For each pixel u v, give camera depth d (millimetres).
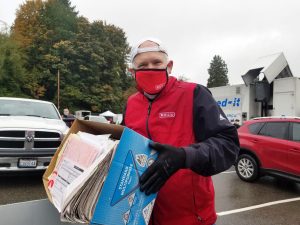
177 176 1428
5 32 39938
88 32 47312
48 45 46812
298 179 6051
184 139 1450
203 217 1465
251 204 5434
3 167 5398
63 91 43312
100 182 1095
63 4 54562
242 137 7277
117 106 46281
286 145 6312
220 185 6863
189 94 1483
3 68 38000
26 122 5758
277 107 10562
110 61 47625
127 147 1139
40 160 5633
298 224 4469
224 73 85125
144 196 1192
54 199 1253
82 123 1535
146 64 1510
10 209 1715
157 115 1500
